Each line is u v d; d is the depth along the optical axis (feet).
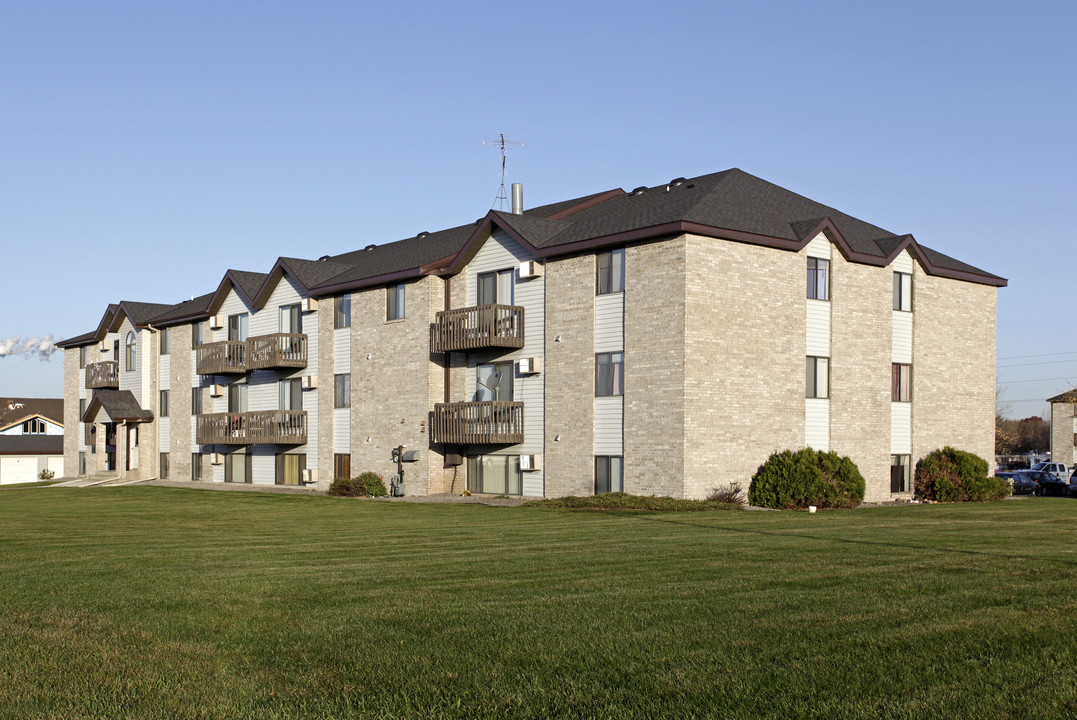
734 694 23.68
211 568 46.06
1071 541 55.36
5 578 42.93
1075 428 272.31
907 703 22.74
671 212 97.45
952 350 120.78
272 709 23.49
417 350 120.37
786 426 100.42
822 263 105.40
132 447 182.19
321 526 73.82
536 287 108.27
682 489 91.81
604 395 100.12
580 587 38.65
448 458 118.01
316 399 138.31
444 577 42.06
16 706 23.73
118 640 30.30
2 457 253.03
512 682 25.22
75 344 203.62
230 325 156.87
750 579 39.96
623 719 22.34
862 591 36.55
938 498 112.68
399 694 24.48
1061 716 21.83
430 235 148.97
